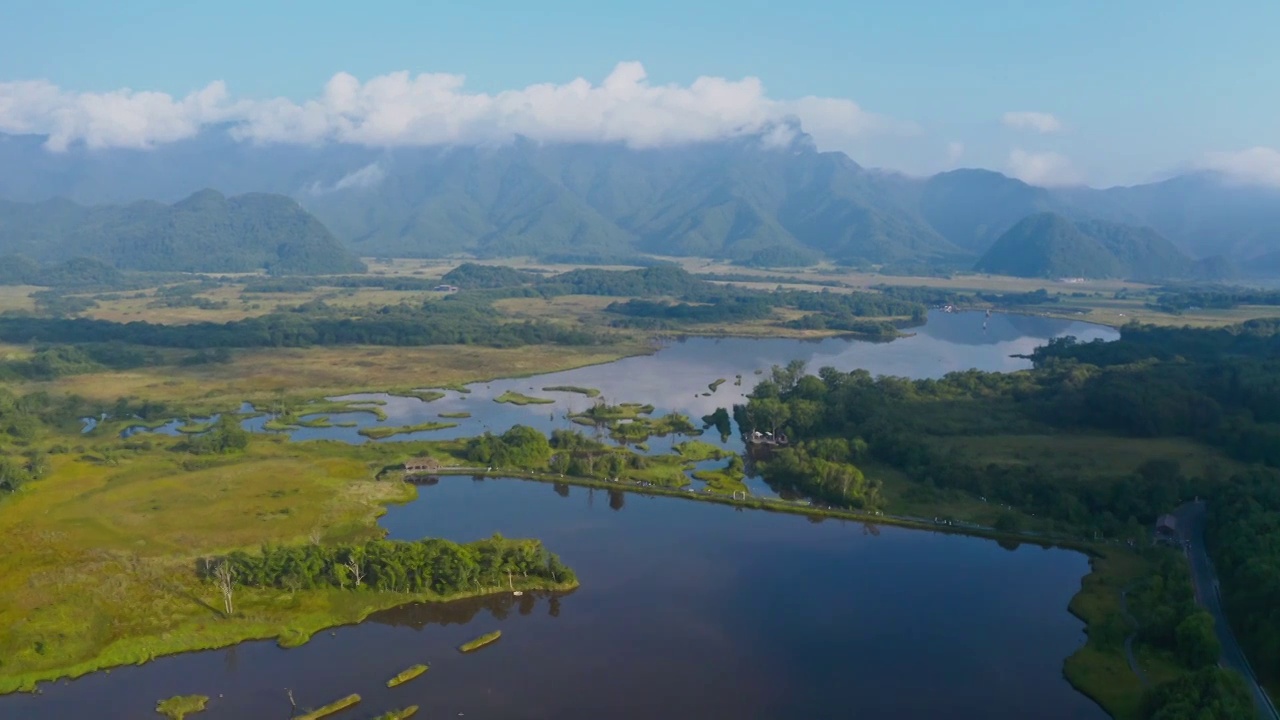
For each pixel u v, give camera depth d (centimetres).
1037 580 17625
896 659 14588
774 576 17700
